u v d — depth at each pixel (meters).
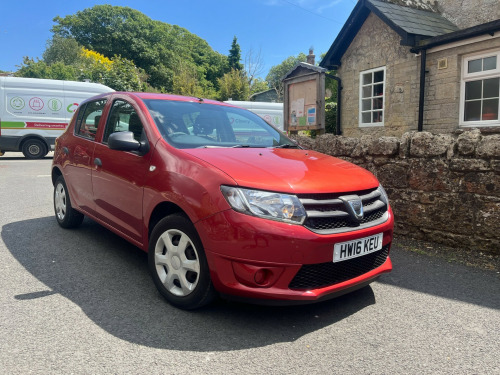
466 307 3.00
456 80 7.89
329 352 2.35
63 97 14.91
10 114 14.27
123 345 2.35
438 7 9.85
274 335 2.54
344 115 10.58
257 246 2.40
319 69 7.74
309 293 2.51
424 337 2.55
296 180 2.63
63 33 64.38
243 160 2.87
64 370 2.09
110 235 4.67
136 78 34.78
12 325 2.54
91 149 4.04
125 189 3.36
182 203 2.69
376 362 2.26
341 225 2.65
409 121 8.86
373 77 9.72
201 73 67.44
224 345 2.39
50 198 6.95
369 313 2.89
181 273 2.77
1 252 3.99
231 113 4.09
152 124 3.34
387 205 3.12
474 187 4.13
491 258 4.02
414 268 3.81
